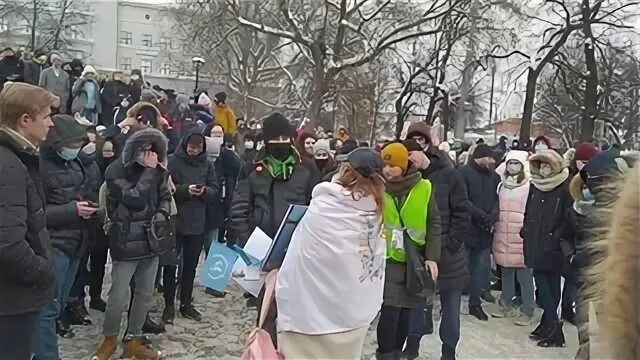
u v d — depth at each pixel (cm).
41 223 374
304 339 352
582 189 607
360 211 356
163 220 543
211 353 596
